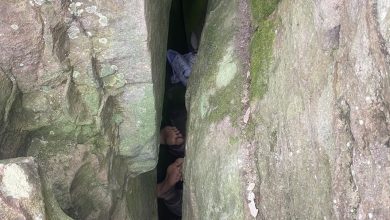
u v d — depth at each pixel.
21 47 1.34
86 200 1.70
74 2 1.35
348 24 1.01
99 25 1.40
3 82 1.36
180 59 2.60
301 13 1.23
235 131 1.50
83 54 1.43
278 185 1.30
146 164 1.85
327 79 1.08
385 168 0.90
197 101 1.76
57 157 1.56
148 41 1.47
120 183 1.80
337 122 1.03
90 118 1.54
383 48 0.89
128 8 1.39
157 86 1.73
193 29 2.64
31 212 1.09
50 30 1.33
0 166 1.08
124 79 1.54
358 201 0.97
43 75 1.40
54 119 1.50
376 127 0.92
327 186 1.07
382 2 0.89
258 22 1.56
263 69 1.45
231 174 1.47
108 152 1.65
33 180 1.10
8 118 1.41
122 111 1.64
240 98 1.53
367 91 0.94
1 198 1.07
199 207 1.68
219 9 1.84
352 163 0.99
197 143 1.70
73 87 1.48
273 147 1.33
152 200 2.38
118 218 1.85
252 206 1.40
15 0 1.28
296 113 1.21
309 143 1.15
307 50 1.18
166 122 2.68
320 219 1.11
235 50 1.63
